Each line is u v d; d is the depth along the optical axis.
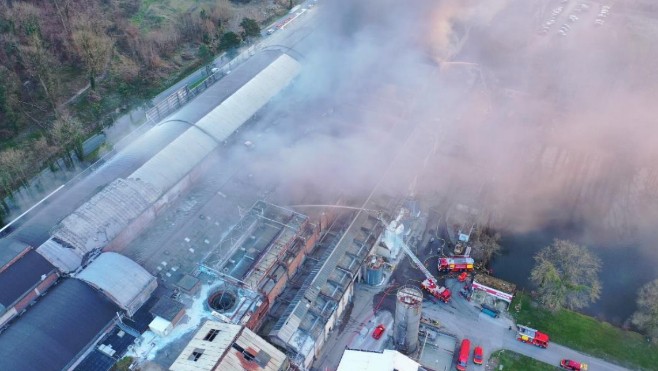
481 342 80.56
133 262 78.56
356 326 82.81
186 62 144.00
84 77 130.88
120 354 70.88
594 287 83.88
